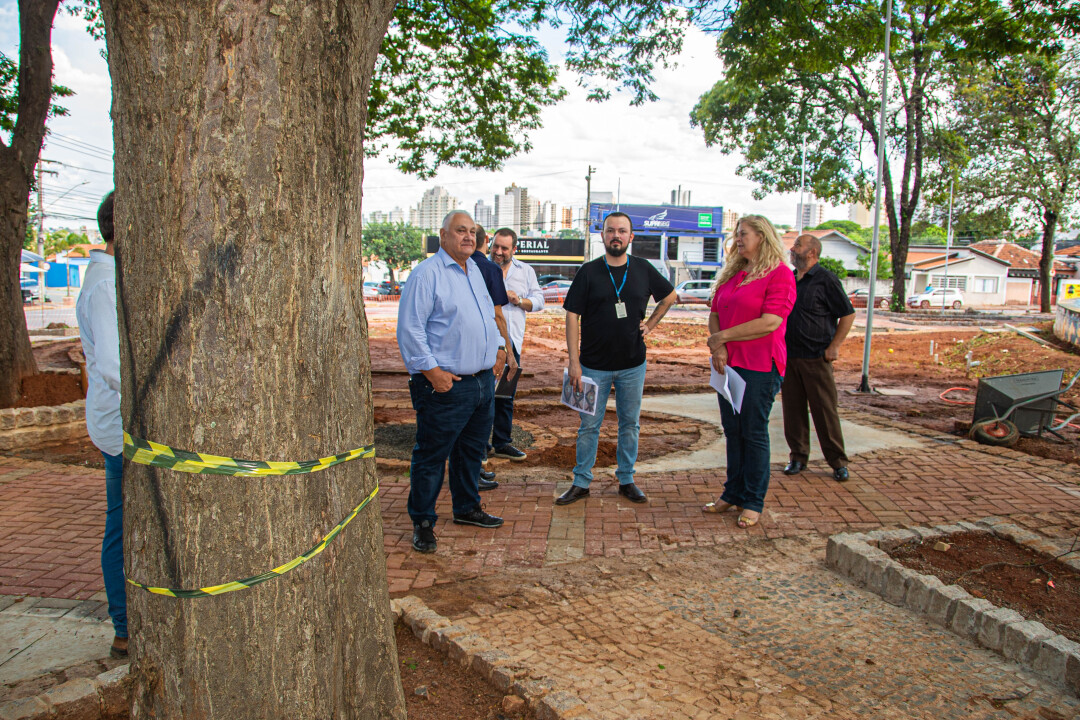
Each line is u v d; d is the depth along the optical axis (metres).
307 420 1.88
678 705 2.59
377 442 6.90
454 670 2.88
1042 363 13.11
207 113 1.70
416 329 4.02
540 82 12.70
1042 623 3.16
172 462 1.79
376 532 2.19
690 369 13.53
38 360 13.09
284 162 1.76
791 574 3.91
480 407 4.44
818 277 5.47
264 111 1.72
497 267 5.39
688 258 54.34
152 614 1.87
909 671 2.92
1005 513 4.86
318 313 1.89
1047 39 9.80
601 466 6.19
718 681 2.79
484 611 3.42
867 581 3.74
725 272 4.98
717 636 3.20
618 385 5.04
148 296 1.77
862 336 21.05
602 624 3.29
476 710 2.62
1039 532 4.43
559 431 7.62
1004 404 7.15
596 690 2.66
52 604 3.52
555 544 4.32
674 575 3.88
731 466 4.84
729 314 4.73
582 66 8.81
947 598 3.32
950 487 5.46
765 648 3.09
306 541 1.91
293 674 1.91
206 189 1.72
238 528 1.81
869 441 7.05
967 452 6.56
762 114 29.23
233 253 1.74
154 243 1.75
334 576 2.01
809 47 8.60
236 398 1.77
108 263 2.92
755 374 4.59
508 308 6.30
